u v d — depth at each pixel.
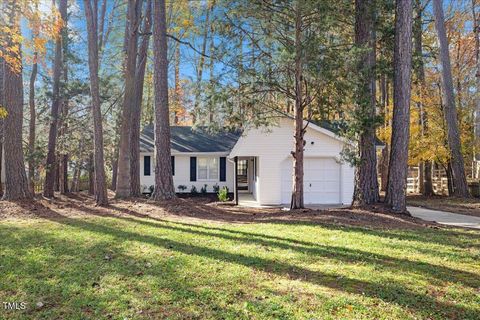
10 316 3.80
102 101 19.39
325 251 6.43
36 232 8.05
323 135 17.12
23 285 4.68
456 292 4.52
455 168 18.86
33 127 17.33
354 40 11.41
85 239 7.33
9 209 11.05
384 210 10.72
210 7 12.02
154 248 6.60
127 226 8.88
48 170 16.86
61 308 4.00
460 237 7.95
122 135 14.84
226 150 21.67
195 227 8.85
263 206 16.33
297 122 11.85
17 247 6.66
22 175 12.38
